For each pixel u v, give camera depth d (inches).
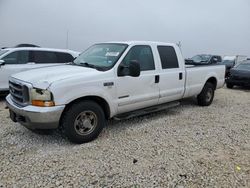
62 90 159.6
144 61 213.5
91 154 159.3
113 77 186.5
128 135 194.2
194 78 268.2
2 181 127.0
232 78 487.2
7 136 185.0
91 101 177.5
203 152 166.6
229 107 301.6
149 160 153.1
